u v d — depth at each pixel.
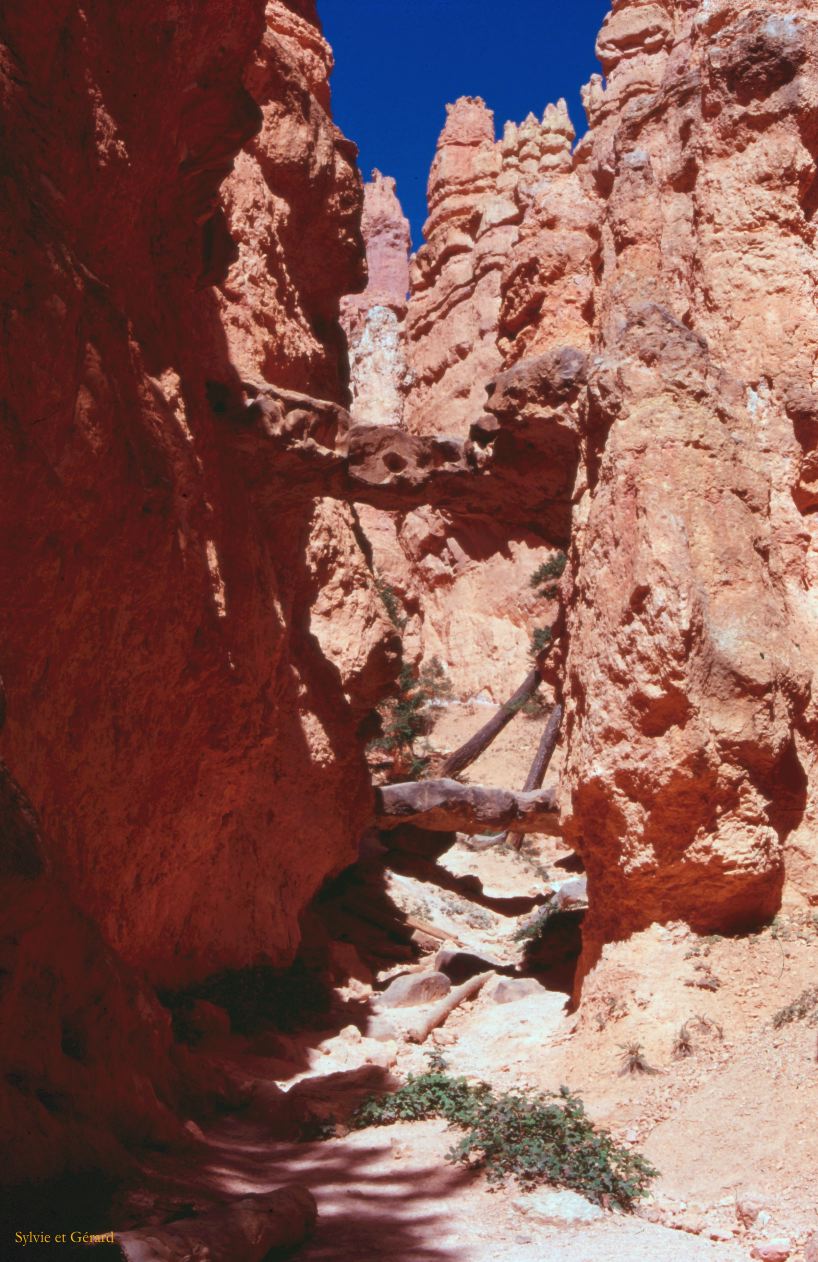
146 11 9.87
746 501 12.45
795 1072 9.31
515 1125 9.27
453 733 40.22
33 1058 7.45
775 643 11.86
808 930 11.42
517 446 14.99
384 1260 7.30
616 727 11.88
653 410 12.45
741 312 13.63
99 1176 7.43
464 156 51.22
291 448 14.02
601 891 12.59
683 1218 7.94
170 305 12.09
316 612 18.31
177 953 13.97
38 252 8.24
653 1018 10.98
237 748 13.30
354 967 18.03
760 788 11.62
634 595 11.81
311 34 19.12
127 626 10.39
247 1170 8.92
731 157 14.08
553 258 19.81
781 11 14.44
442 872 23.53
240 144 11.80
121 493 9.66
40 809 9.56
